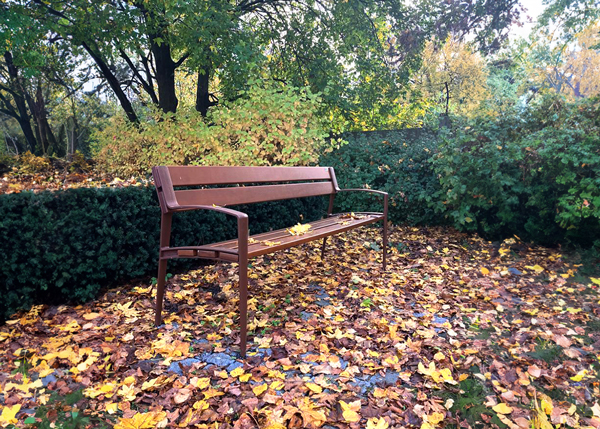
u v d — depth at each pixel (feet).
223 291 11.07
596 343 8.50
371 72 43.27
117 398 6.23
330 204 15.40
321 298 10.91
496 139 18.34
